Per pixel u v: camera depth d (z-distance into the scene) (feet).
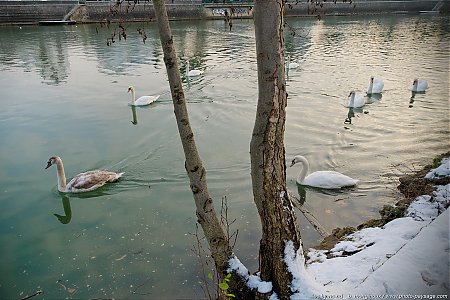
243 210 30.71
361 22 167.94
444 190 28.94
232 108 56.08
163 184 35.70
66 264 25.64
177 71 14.70
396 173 36.14
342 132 46.50
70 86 68.85
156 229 28.99
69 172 38.29
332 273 19.69
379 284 16.92
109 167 39.17
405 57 90.48
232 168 37.65
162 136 46.68
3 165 40.04
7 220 31.09
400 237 22.85
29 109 56.80
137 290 22.99
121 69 80.74
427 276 17.12
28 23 149.69
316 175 34.42
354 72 76.59
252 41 115.75
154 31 129.70
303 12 181.27
